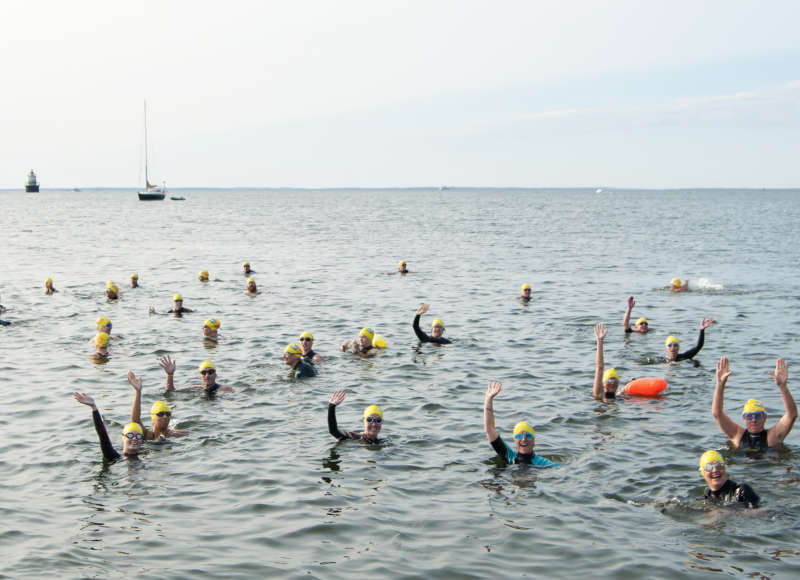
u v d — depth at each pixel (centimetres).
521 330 2350
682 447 1254
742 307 2812
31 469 1166
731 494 1024
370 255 5156
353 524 966
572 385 1680
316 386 1675
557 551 886
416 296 3131
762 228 8606
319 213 13525
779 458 1191
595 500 1038
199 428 1372
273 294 3188
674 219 11062
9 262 4575
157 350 2048
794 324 2434
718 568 838
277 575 832
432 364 1888
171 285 3481
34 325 2411
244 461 1202
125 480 1121
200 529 952
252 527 959
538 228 8662
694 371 1811
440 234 7531
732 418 1416
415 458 1216
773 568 834
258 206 18188
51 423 1403
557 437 1316
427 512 1002
